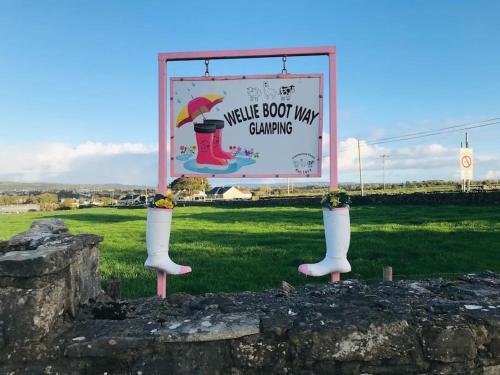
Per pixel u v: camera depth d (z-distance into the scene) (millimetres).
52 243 3324
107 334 2926
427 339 3012
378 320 3041
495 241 12672
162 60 4988
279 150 4996
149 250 4637
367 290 3875
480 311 3236
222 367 2920
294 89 4973
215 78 5016
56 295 2930
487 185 57219
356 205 36125
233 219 26594
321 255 11203
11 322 2742
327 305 3422
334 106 4871
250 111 5012
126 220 30703
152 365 2873
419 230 15961
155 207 4652
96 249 3930
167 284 8133
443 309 3285
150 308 3664
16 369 2758
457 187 55781
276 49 4895
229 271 9320
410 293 3742
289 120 4984
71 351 2816
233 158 5031
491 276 4398
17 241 3479
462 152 38938
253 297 3770
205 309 3486
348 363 2969
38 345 2793
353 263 9953
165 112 5000
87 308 3398
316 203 40438
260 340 2963
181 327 3006
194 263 10414
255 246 13281
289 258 10969
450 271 8922
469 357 3033
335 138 4848
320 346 2934
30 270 2730
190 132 5051
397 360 2986
